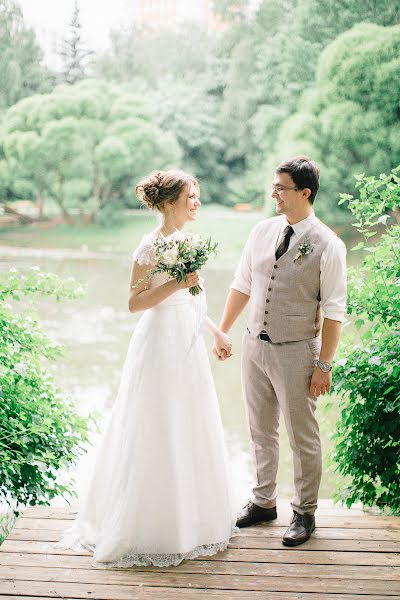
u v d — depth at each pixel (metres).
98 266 19.78
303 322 2.46
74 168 24.11
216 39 27.48
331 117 19.52
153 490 2.35
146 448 2.37
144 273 2.39
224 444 2.52
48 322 13.49
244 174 25.42
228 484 2.54
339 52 19.66
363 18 22.44
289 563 2.35
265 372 2.54
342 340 3.22
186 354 2.43
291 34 23.56
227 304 2.72
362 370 3.05
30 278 3.49
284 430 6.93
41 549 2.42
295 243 2.45
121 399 2.50
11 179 24.30
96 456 2.54
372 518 2.71
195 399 2.44
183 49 28.03
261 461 2.65
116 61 28.41
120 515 2.34
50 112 24.25
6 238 23.44
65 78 28.03
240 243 22.20
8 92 26.88
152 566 2.32
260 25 25.84
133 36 28.36
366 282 3.10
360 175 3.17
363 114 19.42
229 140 25.39
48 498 3.29
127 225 24.55
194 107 25.33
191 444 2.42
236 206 25.34
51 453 3.04
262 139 23.81
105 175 24.39
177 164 24.80
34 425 3.04
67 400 3.56
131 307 2.41
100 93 24.78
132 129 24.25
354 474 3.15
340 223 19.48
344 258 2.44
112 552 2.32
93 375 10.12
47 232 24.08
